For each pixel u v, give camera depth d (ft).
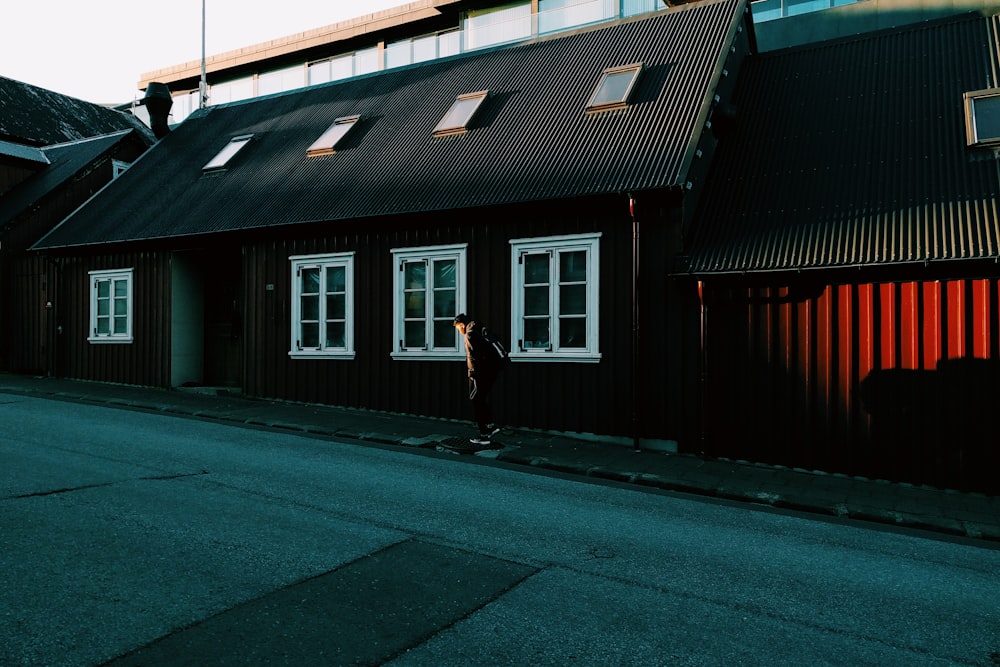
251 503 19.74
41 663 10.68
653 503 22.94
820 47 40.88
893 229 28.04
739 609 14.08
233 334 48.49
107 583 13.71
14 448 25.54
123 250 50.19
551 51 46.60
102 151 65.57
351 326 40.32
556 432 34.09
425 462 27.27
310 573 14.73
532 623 12.88
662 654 11.94
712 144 35.78
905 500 24.68
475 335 30.91
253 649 11.40
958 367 26.50
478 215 35.91
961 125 31.73
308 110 53.62
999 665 12.31
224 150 53.11
